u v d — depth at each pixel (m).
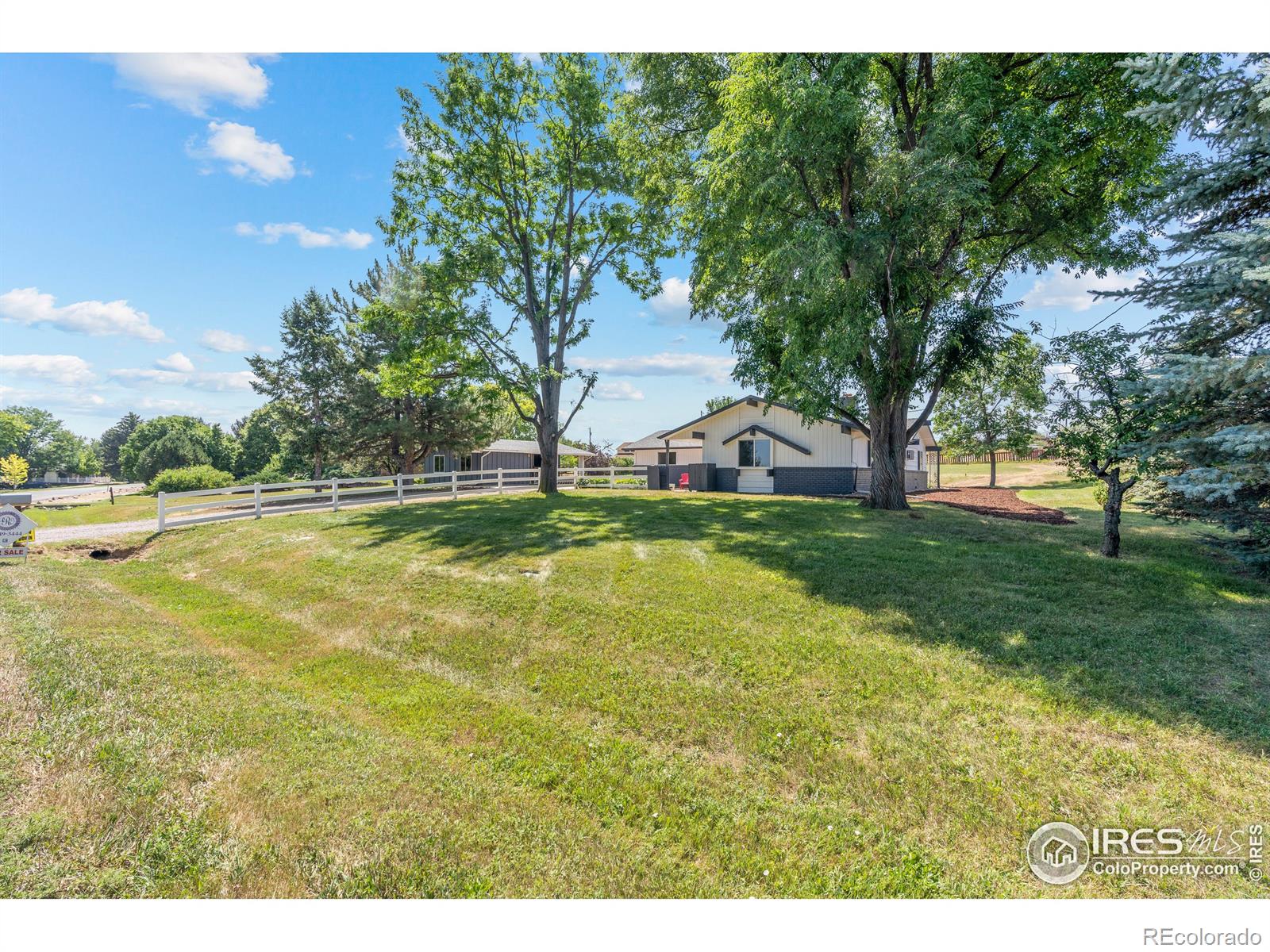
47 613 7.17
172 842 3.29
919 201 11.57
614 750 4.64
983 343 13.08
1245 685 4.87
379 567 9.80
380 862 3.31
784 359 13.54
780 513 13.81
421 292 23.47
